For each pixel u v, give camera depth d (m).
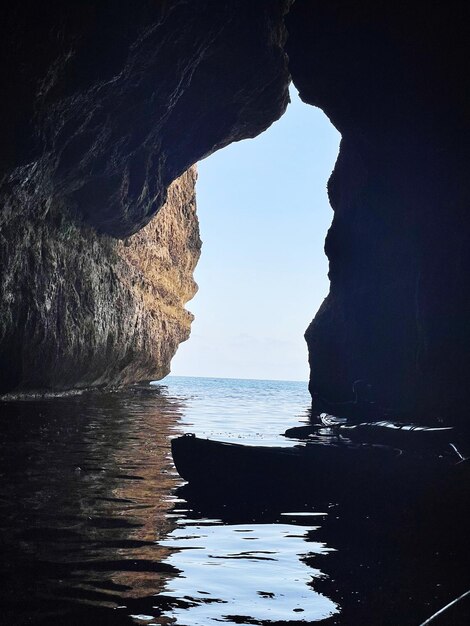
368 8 15.65
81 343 25.97
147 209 27.81
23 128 16.92
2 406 18.09
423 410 15.16
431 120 14.88
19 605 3.69
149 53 19.02
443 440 10.47
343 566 4.80
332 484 7.61
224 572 4.53
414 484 7.43
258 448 8.12
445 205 14.59
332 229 22.25
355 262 20.55
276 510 6.77
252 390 55.22
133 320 33.06
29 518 5.69
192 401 27.92
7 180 17.97
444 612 3.29
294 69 18.17
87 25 16.45
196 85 23.55
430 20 14.17
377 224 18.86
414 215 16.02
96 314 27.89
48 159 19.11
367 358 19.81
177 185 41.16
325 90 17.83
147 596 3.95
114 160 22.53
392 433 10.98
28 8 14.90
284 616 3.74
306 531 5.89
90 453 9.88
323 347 22.48
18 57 15.52
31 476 7.68
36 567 4.38
